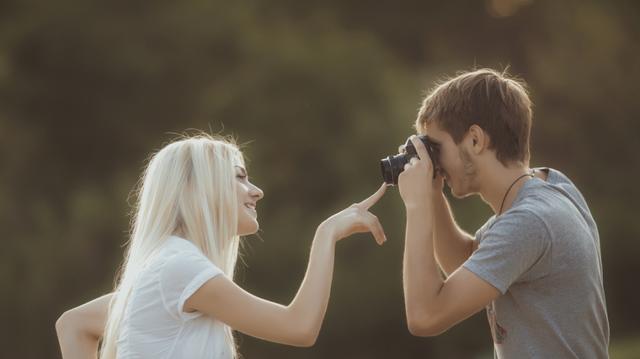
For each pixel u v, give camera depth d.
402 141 22.92
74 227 21.17
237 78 23.66
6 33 23.95
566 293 3.51
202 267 3.71
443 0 28.44
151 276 3.73
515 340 3.58
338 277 20.73
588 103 25.91
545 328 3.52
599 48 26.47
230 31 24.23
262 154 22.56
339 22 27.48
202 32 24.14
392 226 21.06
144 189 3.99
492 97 3.72
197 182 3.93
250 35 24.34
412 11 28.61
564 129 25.67
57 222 21.73
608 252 23.34
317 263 3.86
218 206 3.93
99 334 4.14
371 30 28.56
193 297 3.68
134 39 24.23
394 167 3.83
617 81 26.08
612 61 26.34
